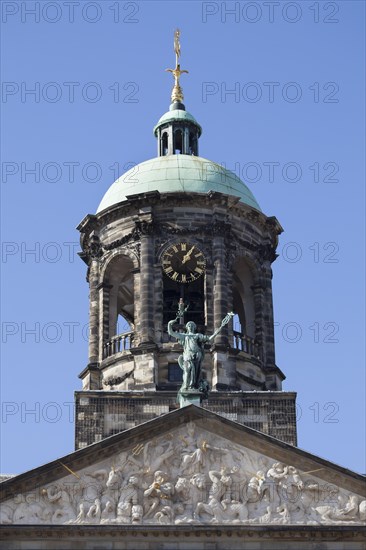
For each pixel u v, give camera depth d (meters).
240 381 136.38
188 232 139.88
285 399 133.62
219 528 117.19
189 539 117.38
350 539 117.75
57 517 117.31
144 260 138.50
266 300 143.12
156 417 125.25
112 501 117.94
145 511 117.94
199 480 119.00
